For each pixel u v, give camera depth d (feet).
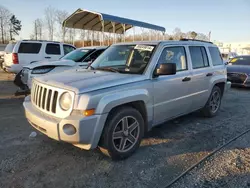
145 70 12.22
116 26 60.03
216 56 18.83
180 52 14.71
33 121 10.68
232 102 24.56
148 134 14.60
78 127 9.33
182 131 15.26
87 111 9.48
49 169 10.31
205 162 11.16
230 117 18.72
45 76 11.93
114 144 10.82
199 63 16.44
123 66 13.19
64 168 10.42
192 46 15.94
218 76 18.22
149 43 13.87
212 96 18.11
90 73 12.32
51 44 38.01
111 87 10.45
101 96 9.91
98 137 10.09
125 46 14.58
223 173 10.18
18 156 11.39
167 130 15.39
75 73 12.48
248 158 11.61
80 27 58.85
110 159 11.27
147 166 10.73
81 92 9.52
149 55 12.88
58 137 9.66
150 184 9.35
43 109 10.62
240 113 20.01
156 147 12.75
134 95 11.05
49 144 12.80
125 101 10.71
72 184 9.27
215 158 11.57
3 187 8.96
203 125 16.56
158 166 10.73
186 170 10.39
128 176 9.89
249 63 36.42
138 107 12.00
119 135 11.05
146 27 55.42
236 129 15.80
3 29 186.80
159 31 64.90
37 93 11.15
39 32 137.08
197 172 10.27
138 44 14.12
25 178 9.59
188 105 15.29
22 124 15.97
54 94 10.10
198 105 16.51
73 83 10.18
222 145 13.11
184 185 9.29
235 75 32.89
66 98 9.70
